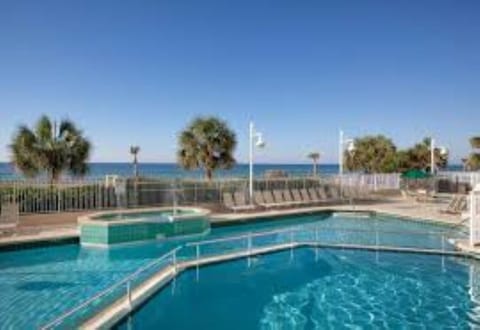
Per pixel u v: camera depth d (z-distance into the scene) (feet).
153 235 51.24
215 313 30.53
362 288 35.96
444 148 106.93
